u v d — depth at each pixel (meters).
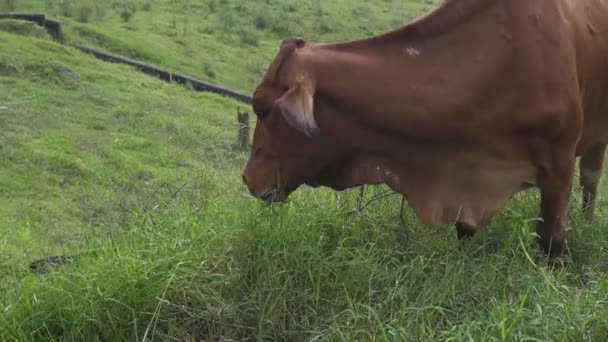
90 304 3.83
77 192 8.07
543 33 4.31
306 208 4.73
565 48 4.36
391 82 4.23
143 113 11.37
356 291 4.10
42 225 6.77
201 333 3.91
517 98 4.27
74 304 3.84
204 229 4.31
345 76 4.22
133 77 13.59
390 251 4.35
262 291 3.99
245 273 4.14
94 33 15.97
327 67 4.22
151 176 8.63
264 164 4.43
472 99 4.24
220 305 3.95
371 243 4.46
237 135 10.24
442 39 4.31
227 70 16.45
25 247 5.68
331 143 4.32
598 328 3.56
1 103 10.77
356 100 4.21
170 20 18.69
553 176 4.45
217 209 4.66
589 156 5.61
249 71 16.69
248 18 19.97
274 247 4.22
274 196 4.45
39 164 8.80
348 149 4.34
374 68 4.24
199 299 3.94
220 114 12.53
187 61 16.12
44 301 3.89
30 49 12.94
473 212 4.42
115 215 5.41
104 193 7.13
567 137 4.39
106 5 18.81
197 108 12.55
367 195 5.15
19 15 14.73
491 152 4.32
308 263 4.16
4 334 3.73
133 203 5.79
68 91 11.84
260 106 4.31
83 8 17.42
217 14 19.81
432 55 4.29
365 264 4.20
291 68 4.21
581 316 3.59
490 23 4.29
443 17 4.29
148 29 17.47
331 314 3.94
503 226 4.87
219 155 7.54
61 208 7.55
